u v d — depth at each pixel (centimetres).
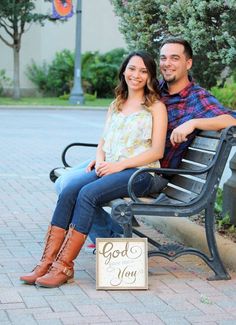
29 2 2717
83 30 3200
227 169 715
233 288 452
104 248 441
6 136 1493
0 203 736
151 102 478
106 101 2966
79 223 448
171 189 491
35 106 2559
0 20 2794
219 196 651
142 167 466
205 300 422
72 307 408
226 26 562
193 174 452
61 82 3153
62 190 466
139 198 467
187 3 564
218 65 638
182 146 493
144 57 479
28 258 515
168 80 495
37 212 690
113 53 3191
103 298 426
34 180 902
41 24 2794
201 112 488
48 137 1488
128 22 652
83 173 489
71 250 451
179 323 386
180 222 580
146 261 443
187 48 495
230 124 467
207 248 520
